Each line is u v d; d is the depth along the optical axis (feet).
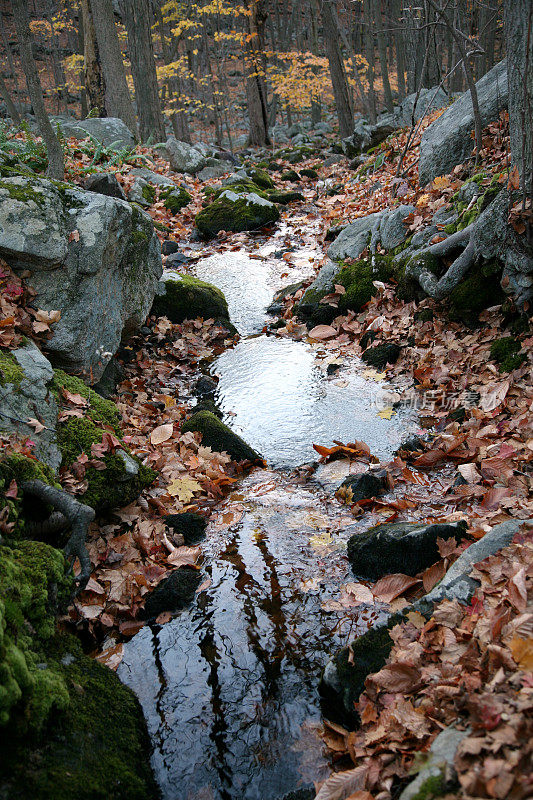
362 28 87.10
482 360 16.94
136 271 19.86
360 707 8.37
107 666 9.71
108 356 17.15
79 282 16.26
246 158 56.49
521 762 6.08
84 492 12.07
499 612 8.29
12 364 13.04
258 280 25.96
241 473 14.93
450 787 6.35
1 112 78.33
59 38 101.50
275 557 11.93
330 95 104.58
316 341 21.04
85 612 10.51
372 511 12.97
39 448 11.98
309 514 13.10
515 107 15.43
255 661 9.82
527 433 13.61
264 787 8.06
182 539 12.51
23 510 10.77
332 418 16.56
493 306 17.85
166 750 8.61
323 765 8.21
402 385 17.54
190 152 41.34
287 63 83.30
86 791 7.30
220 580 11.50
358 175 38.32
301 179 44.93
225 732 8.80
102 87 51.26
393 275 21.48
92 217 16.94
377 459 14.62
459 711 7.32
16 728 7.32
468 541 10.82
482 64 45.85
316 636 10.09
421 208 22.49
